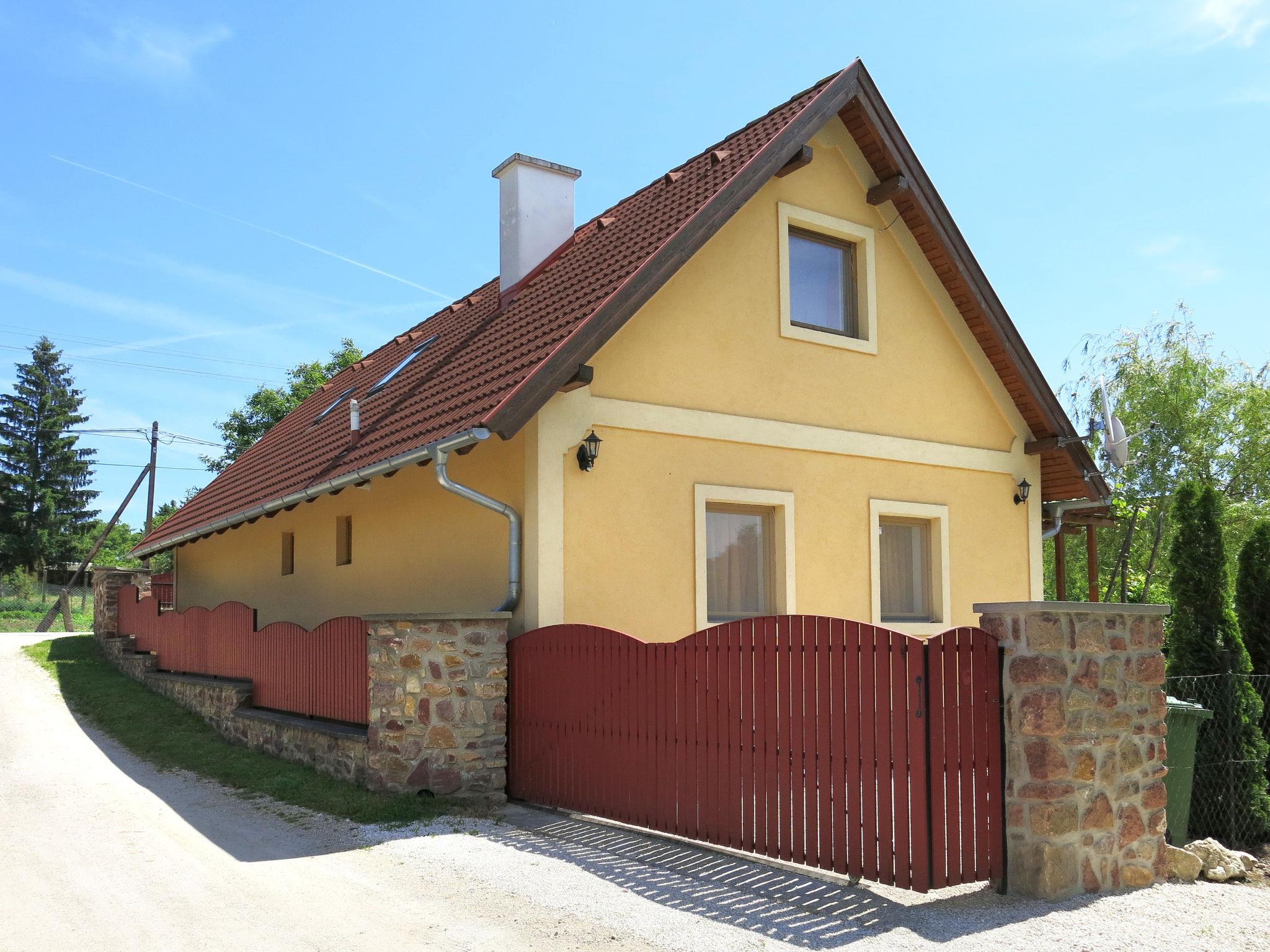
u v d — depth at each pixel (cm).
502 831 764
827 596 1110
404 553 1160
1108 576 2469
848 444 1145
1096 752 619
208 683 1375
